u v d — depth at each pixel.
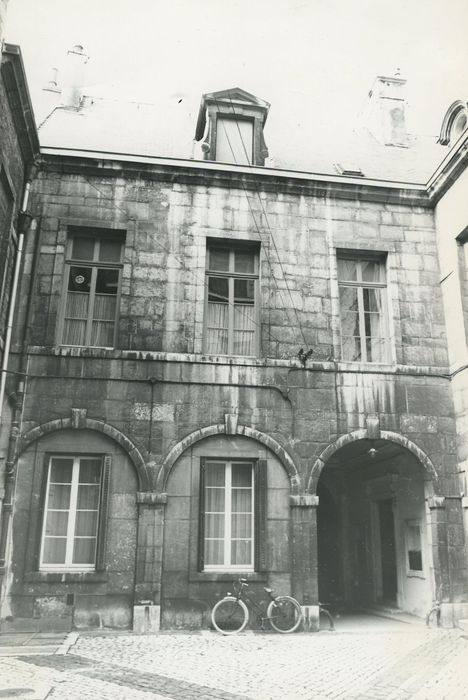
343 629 10.48
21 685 6.54
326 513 15.32
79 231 11.59
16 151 10.56
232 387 11.06
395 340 11.81
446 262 12.09
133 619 9.86
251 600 10.28
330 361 11.47
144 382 10.84
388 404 11.41
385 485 13.17
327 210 12.31
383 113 15.64
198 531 10.42
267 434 10.96
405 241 12.41
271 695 6.32
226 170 11.99
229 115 12.84
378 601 13.48
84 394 10.64
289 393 11.18
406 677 7.15
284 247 11.97
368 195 12.44
